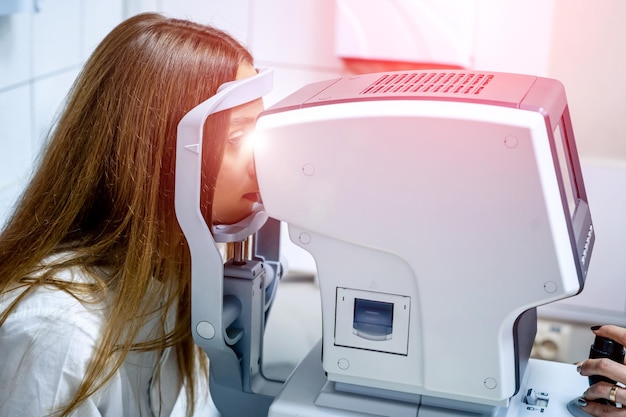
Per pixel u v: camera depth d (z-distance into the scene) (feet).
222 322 2.98
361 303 2.81
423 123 2.49
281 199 2.73
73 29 5.75
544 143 2.43
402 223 2.62
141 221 3.18
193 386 3.66
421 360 2.79
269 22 6.06
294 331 5.76
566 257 2.52
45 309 3.06
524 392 3.11
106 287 3.19
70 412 2.98
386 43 5.69
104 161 3.26
